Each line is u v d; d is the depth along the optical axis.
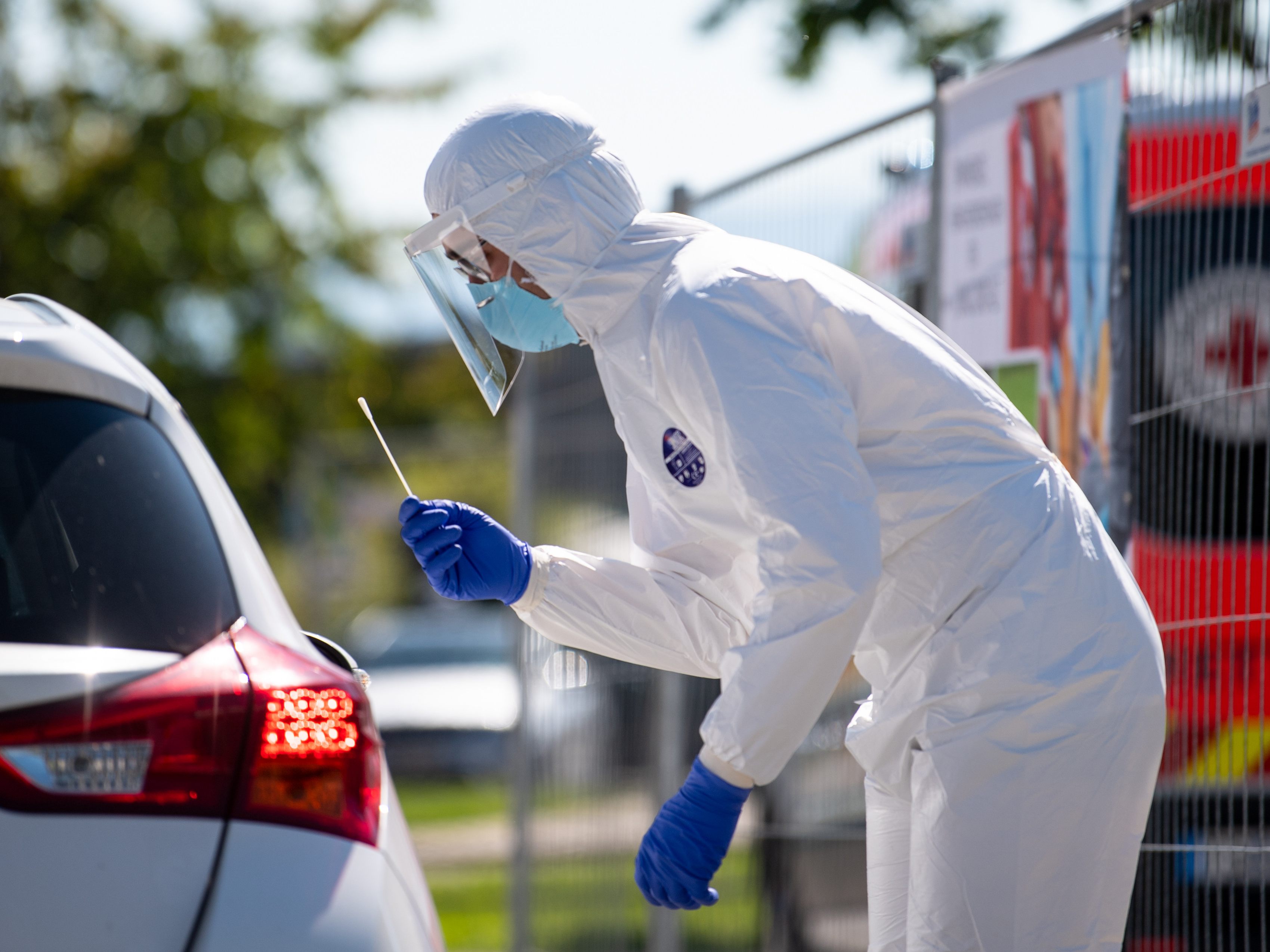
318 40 41.22
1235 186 7.38
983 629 5.77
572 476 15.12
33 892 4.42
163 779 4.64
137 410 5.37
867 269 10.91
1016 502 5.90
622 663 13.99
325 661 5.29
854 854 10.18
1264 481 7.20
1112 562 6.04
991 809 5.71
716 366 5.61
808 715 5.55
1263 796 7.31
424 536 6.79
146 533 5.09
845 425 5.62
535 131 6.18
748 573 6.62
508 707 33.81
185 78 39.47
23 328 5.30
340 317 42.94
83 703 4.59
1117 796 5.83
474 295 6.65
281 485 44.66
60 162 38.34
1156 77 7.88
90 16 38.22
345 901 4.75
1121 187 8.04
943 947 5.77
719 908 12.19
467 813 30.73
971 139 9.44
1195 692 7.58
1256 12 7.23
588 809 14.59
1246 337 7.31
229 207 39.78
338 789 4.96
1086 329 8.29
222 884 4.62
